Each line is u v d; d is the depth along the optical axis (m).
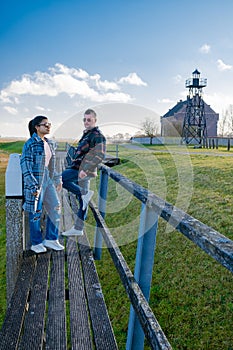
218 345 3.18
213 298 3.76
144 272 2.18
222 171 9.19
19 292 2.59
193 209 6.05
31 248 3.44
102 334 2.12
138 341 2.25
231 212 5.66
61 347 2.00
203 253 4.55
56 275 2.94
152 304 3.91
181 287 4.07
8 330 2.11
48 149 3.36
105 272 4.81
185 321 3.57
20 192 3.17
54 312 2.37
